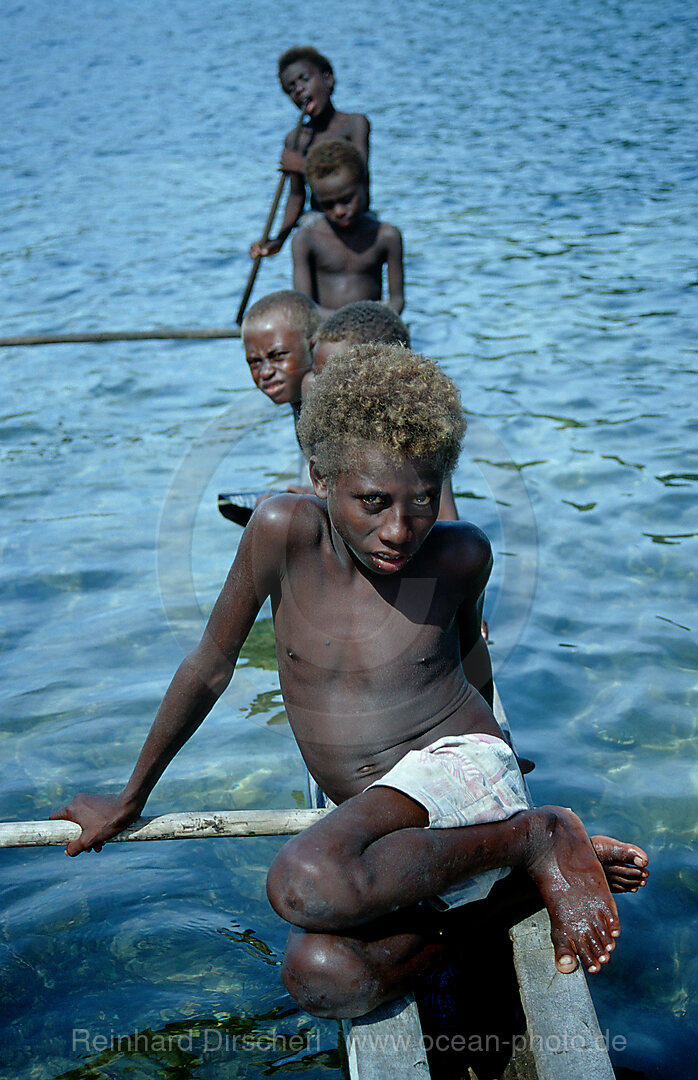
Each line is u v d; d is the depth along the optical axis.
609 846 2.60
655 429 6.36
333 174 6.30
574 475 5.82
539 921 2.54
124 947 2.96
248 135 16.77
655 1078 2.52
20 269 10.87
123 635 4.58
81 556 5.28
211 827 2.80
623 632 4.39
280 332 4.48
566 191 12.44
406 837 2.32
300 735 2.71
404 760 2.51
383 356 2.42
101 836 2.77
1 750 3.83
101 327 9.03
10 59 25.89
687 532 5.19
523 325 8.40
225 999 2.79
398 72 20.61
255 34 27.12
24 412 7.29
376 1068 2.22
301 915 2.23
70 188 14.18
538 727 3.84
